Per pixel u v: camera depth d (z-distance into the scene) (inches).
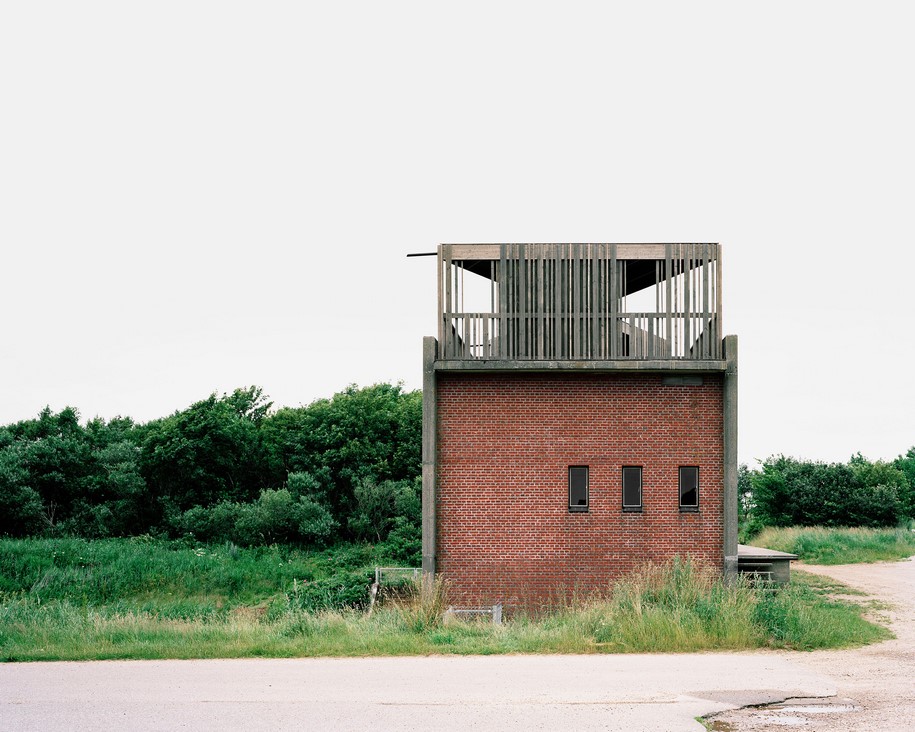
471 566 878.4
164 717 437.1
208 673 557.6
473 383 892.0
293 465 2386.8
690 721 422.0
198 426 2289.6
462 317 886.4
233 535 2078.0
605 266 887.1
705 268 882.8
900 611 865.5
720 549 873.5
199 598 1464.1
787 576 974.4
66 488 2193.7
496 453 886.4
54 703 469.1
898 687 501.4
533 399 889.5
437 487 885.2
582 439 884.6
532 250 888.9
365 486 2220.7
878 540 1680.6
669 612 690.8
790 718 430.9
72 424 2495.1
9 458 2138.3
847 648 647.1
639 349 879.1
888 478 2241.6
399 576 1301.7
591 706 453.7
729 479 872.9
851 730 406.3
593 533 877.8
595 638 660.7
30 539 1941.4
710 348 882.1
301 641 665.6
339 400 2549.2
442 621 740.0
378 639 665.0
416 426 2445.9
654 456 882.1
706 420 884.6
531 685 507.8
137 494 2213.3
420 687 504.1
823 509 2106.3
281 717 435.2
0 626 740.0
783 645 649.6
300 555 1962.4
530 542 878.4
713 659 599.8
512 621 818.8
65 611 832.9
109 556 1672.0
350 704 461.4
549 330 882.1
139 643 675.4
